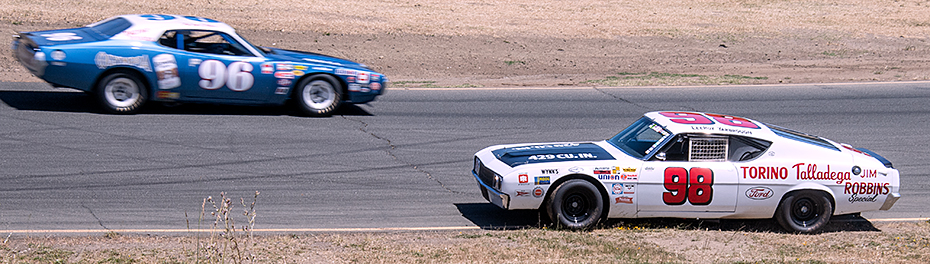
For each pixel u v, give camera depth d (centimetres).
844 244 1577
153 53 2323
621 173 1586
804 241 1602
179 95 2384
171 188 1805
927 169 2253
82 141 2106
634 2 6806
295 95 2517
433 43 4659
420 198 1850
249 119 2456
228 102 2450
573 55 4612
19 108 2388
